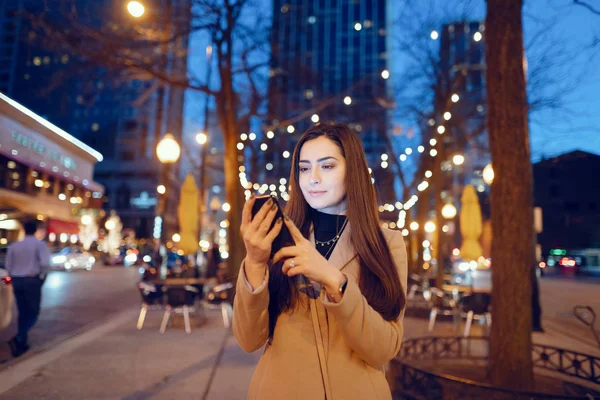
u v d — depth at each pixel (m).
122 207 57.03
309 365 1.15
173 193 51.66
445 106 11.17
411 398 3.37
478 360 5.13
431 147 12.93
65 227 33.50
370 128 15.41
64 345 6.17
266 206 1.05
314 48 62.59
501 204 3.63
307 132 1.40
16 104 25.72
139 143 47.06
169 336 6.90
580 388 4.00
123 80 10.15
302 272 1.01
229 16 9.80
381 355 1.11
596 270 35.09
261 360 1.28
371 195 1.32
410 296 11.92
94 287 15.45
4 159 26.41
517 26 3.74
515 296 3.48
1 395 3.99
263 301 1.12
